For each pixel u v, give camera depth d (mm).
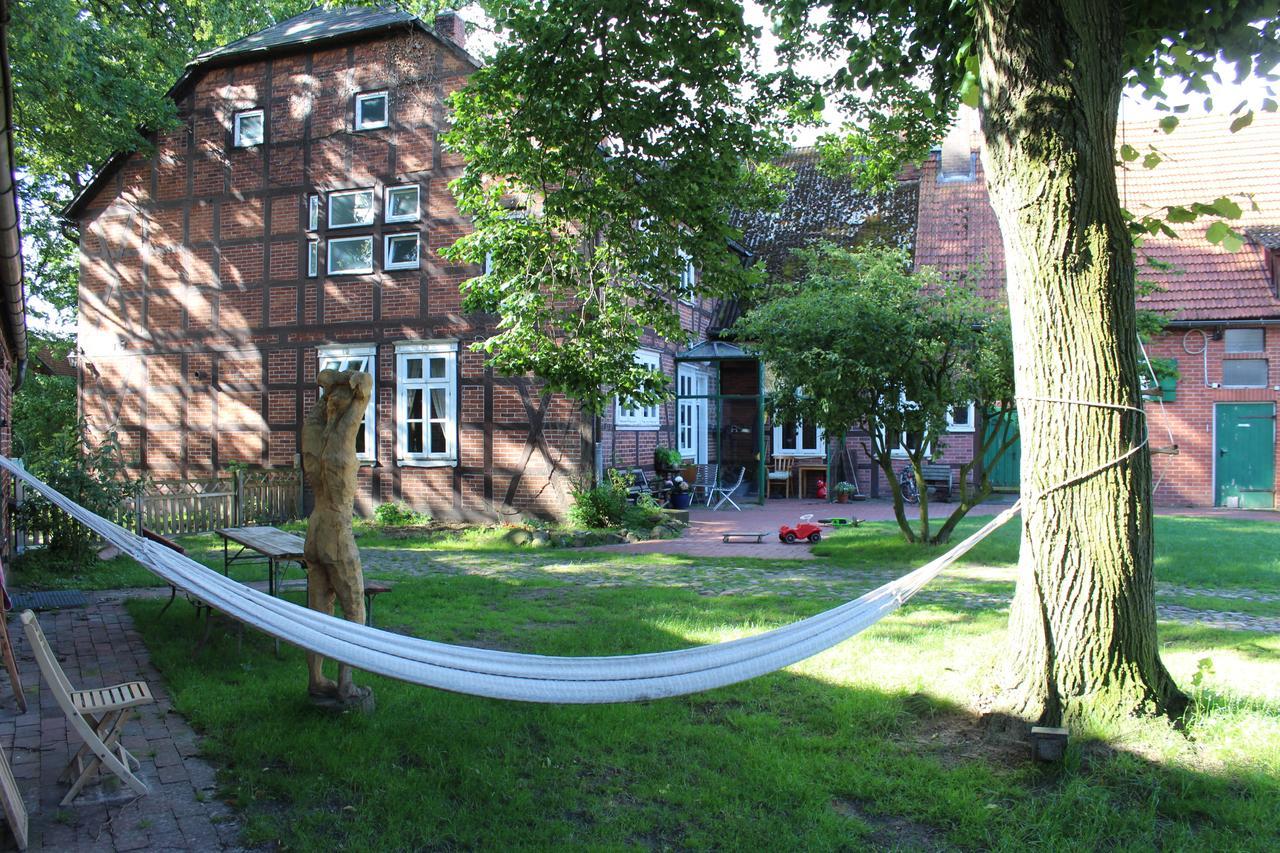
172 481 16844
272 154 17406
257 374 17469
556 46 8164
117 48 16234
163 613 7910
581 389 11391
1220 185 20297
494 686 3590
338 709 5102
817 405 11320
